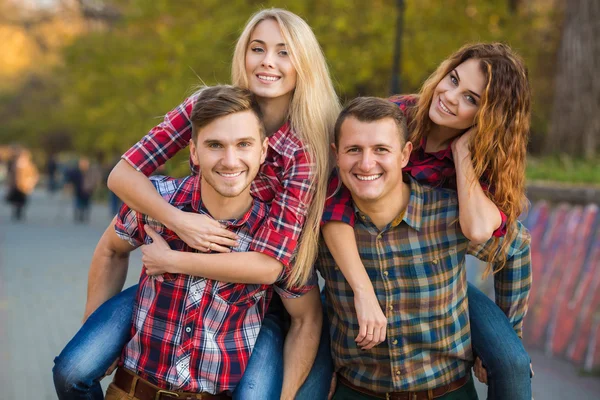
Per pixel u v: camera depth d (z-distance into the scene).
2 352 6.48
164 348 2.53
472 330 2.78
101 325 2.66
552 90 13.52
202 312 2.53
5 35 42.41
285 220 2.55
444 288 2.59
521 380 2.70
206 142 2.43
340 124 2.51
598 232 5.75
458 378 2.74
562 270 6.04
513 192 2.60
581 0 9.51
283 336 2.81
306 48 2.70
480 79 2.55
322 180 2.63
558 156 9.15
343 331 2.70
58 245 15.15
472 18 11.73
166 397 2.54
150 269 2.52
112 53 16.39
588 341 5.65
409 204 2.54
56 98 41.06
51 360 6.29
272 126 2.80
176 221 2.49
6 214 24.48
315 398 2.72
